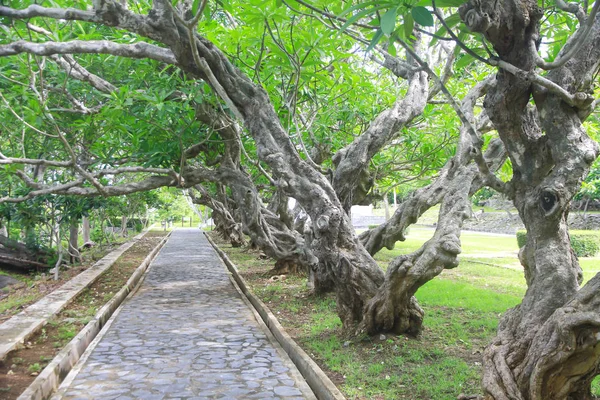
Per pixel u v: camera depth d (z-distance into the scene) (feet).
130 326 24.57
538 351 11.02
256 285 35.24
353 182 28.43
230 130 30.04
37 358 18.30
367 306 19.72
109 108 24.36
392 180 42.78
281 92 26.99
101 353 19.90
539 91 11.91
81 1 21.93
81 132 32.83
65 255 49.19
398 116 28.19
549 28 15.71
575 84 11.96
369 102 31.91
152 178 29.22
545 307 11.90
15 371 16.96
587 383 11.77
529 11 10.66
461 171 20.54
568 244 12.66
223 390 15.89
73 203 40.57
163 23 18.12
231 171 32.71
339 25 17.85
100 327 24.77
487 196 130.11
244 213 34.76
